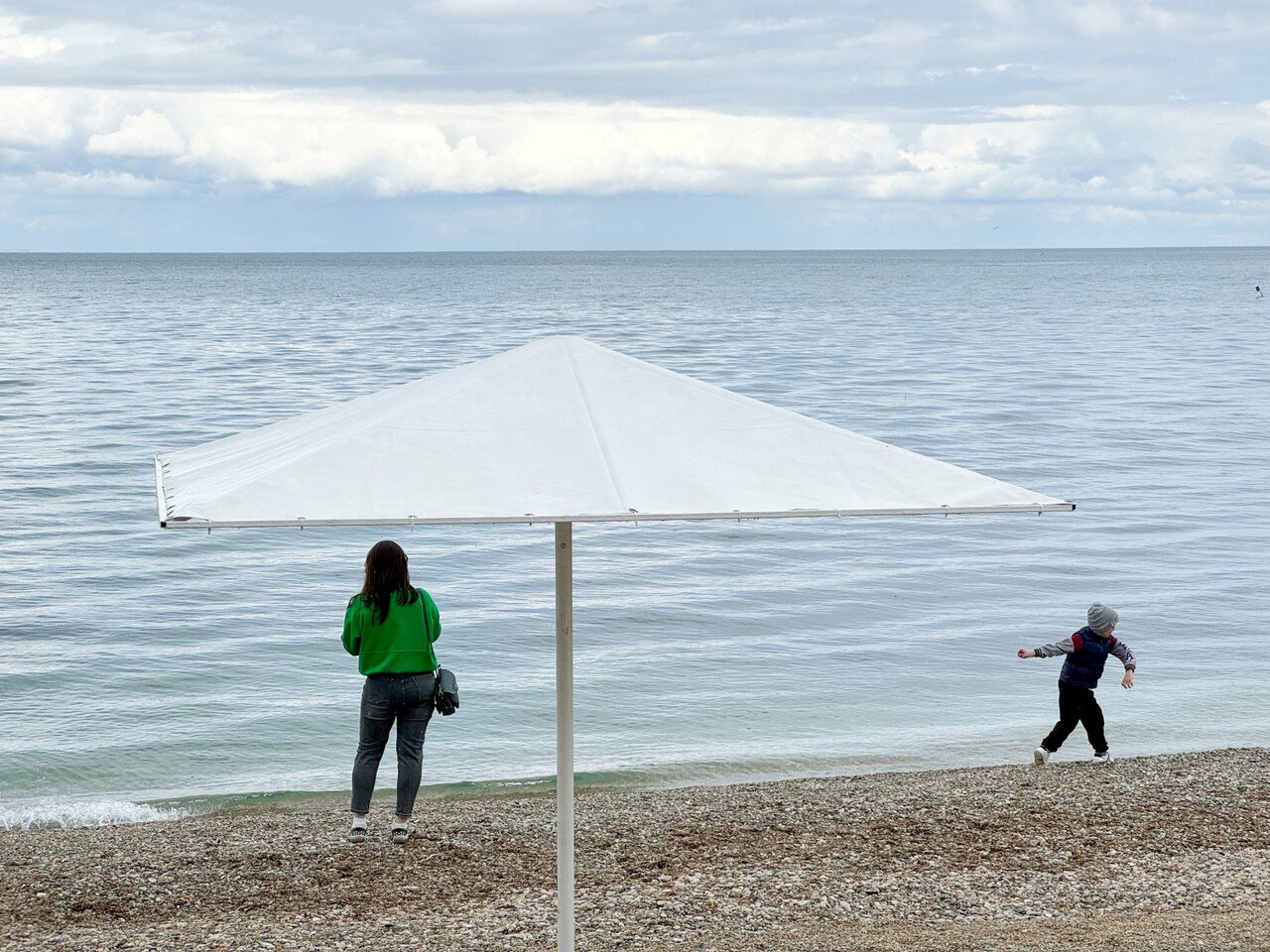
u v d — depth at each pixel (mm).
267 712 13492
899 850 8273
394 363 58312
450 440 3895
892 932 6602
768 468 3850
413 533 24406
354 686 14477
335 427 4320
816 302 126125
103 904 7359
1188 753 11086
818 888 7438
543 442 3896
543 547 23031
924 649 16250
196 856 8289
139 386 47781
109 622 17406
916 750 12172
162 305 114875
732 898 7238
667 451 3893
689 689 14430
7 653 15852
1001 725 13016
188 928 6855
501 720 13250
